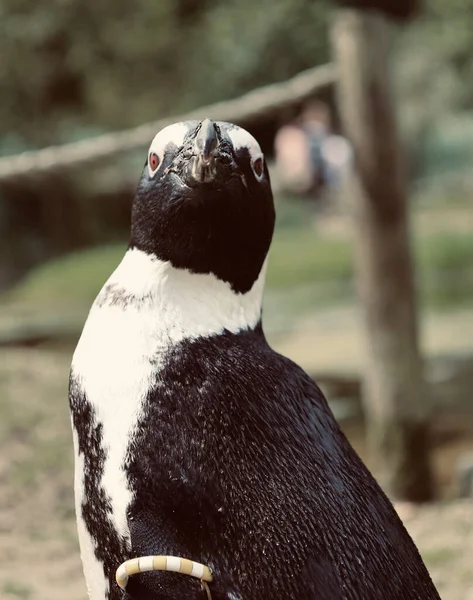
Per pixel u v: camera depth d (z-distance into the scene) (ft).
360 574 5.83
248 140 6.64
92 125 49.49
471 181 67.31
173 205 6.46
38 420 20.51
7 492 16.79
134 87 48.29
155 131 18.99
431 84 51.44
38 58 45.65
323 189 37.29
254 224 6.63
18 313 35.35
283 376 6.40
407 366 18.94
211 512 5.84
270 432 6.06
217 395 6.12
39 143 49.21
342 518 5.95
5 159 19.40
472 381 24.48
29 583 12.94
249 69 48.47
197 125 6.73
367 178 18.40
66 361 26.94
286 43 47.98
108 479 6.06
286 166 37.22
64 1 43.91
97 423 6.20
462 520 15.65
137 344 6.34
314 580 5.74
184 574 5.81
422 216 53.16
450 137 69.77
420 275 34.91
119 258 43.45
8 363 25.72
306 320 30.81
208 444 5.96
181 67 48.60
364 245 18.78
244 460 5.95
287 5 47.29
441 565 13.56
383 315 18.84
